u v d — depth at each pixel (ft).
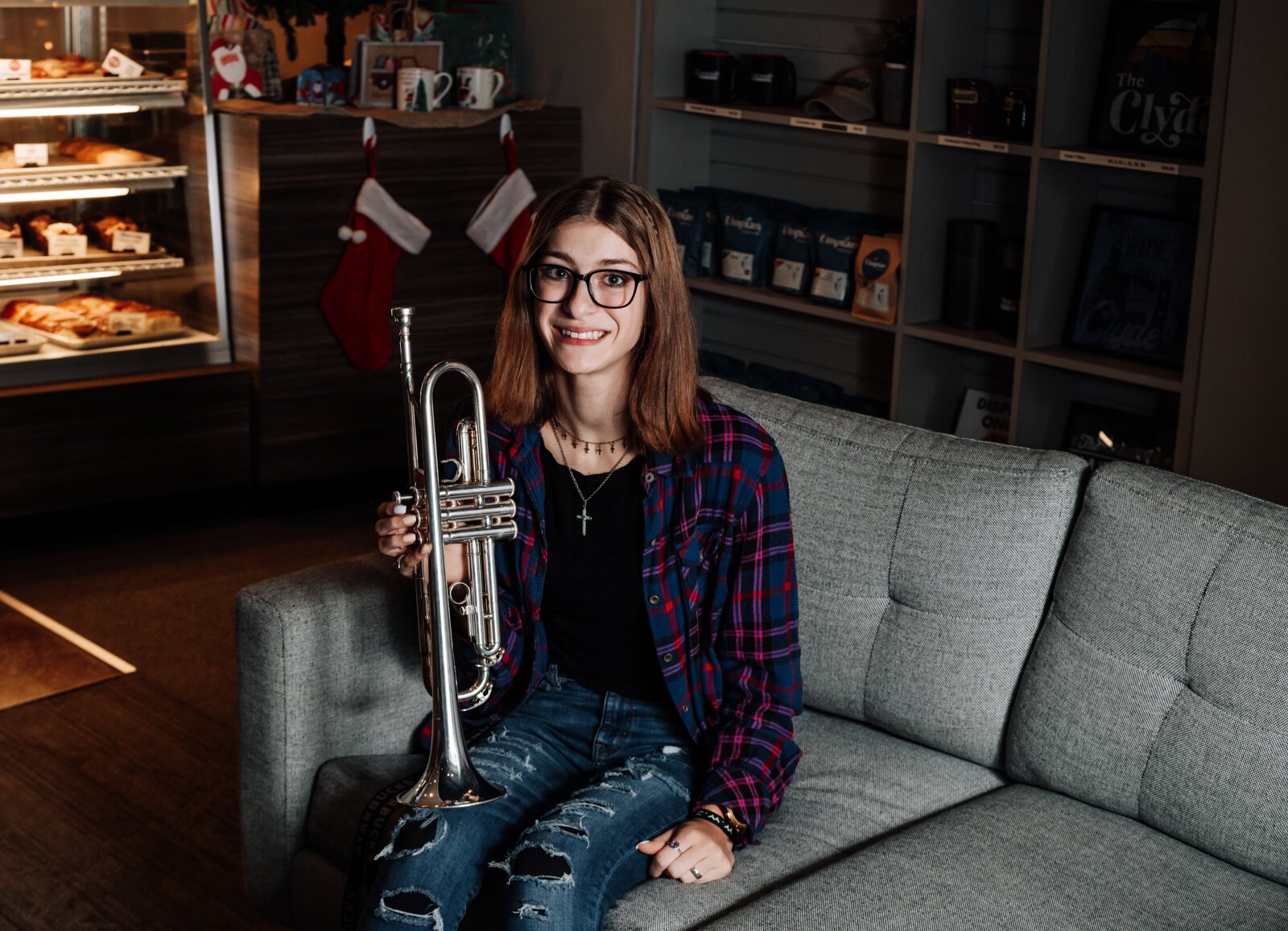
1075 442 12.35
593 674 6.34
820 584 6.95
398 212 14.12
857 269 13.11
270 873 6.86
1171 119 11.12
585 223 5.84
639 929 5.33
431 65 14.55
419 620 6.03
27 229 13.34
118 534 13.85
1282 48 9.69
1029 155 11.53
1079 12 11.29
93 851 8.68
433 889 5.35
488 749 6.18
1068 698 6.22
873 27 13.56
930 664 6.66
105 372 13.47
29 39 12.82
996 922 5.33
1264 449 10.32
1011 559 6.48
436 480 5.62
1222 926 5.37
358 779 6.53
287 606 6.58
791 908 5.37
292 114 13.39
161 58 13.38
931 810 6.37
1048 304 11.96
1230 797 5.71
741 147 15.05
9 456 12.88
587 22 15.07
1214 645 5.79
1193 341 10.66
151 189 13.74
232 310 14.12
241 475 14.29
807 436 7.16
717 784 5.90
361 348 14.34
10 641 11.47
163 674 11.05
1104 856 5.82
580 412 6.16
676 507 6.13
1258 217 10.05
